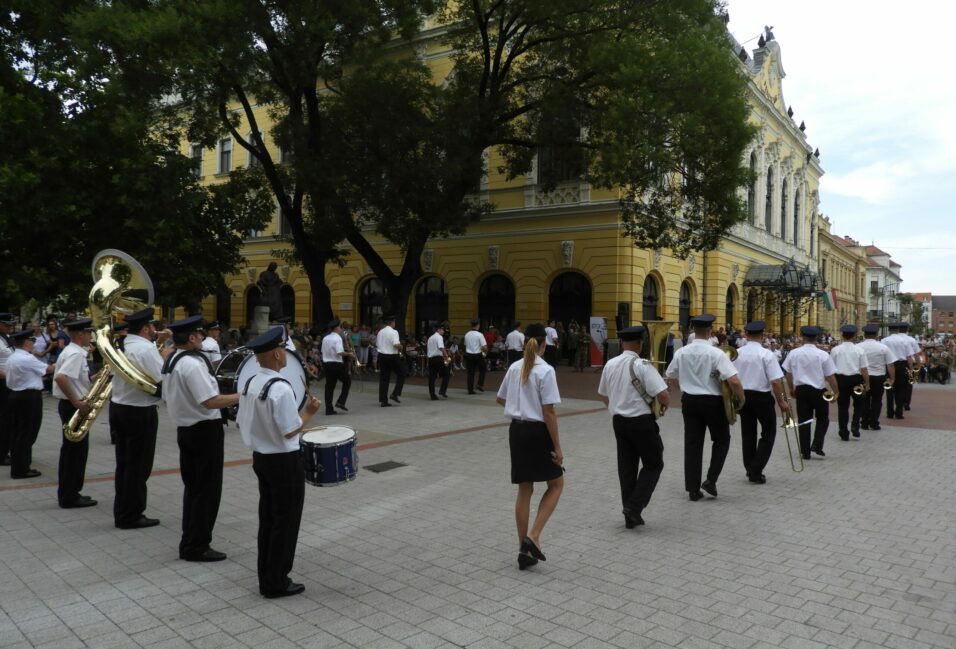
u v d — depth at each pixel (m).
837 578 4.77
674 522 6.19
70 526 6.08
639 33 18.02
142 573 4.90
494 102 19.61
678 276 28.47
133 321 6.04
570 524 6.13
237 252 21.17
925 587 4.61
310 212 21.64
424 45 27.47
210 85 17.42
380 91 18.67
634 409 5.96
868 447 10.22
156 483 7.68
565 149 20.05
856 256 71.38
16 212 15.13
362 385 18.09
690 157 17.05
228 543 5.61
